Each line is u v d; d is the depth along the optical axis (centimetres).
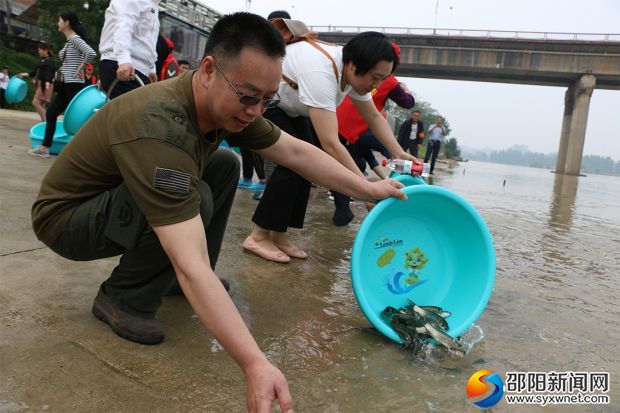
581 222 580
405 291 213
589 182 2055
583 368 186
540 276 311
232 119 139
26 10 2250
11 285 199
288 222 281
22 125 930
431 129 1301
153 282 168
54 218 165
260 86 131
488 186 1059
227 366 161
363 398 152
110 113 148
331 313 217
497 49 3114
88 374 146
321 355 177
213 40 134
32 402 131
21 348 155
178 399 140
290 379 158
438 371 174
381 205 194
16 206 309
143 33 365
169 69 515
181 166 131
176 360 161
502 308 246
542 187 1245
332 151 248
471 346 197
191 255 124
